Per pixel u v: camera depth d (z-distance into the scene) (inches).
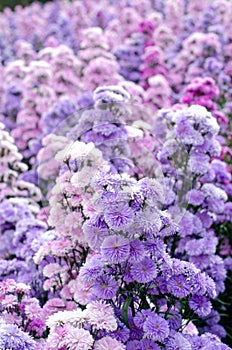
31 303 43.8
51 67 92.7
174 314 42.2
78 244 46.8
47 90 88.0
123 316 40.5
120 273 40.8
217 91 72.6
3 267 53.7
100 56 99.6
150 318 39.9
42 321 43.4
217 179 59.7
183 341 40.4
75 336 37.5
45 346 38.9
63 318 38.8
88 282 41.2
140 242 39.9
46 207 50.6
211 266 53.0
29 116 87.4
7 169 65.6
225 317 58.2
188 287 41.6
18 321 42.7
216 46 99.8
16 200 62.5
